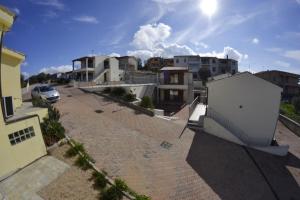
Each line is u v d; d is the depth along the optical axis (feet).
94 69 162.71
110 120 60.95
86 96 89.97
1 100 29.86
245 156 54.60
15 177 28.48
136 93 108.27
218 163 48.73
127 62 209.26
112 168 37.17
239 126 66.90
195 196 36.17
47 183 29.19
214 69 243.81
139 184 35.24
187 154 50.06
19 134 31.76
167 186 37.01
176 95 128.88
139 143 49.62
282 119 94.53
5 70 43.24
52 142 38.11
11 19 30.40
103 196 29.19
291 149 67.15
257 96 64.95
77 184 30.35
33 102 51.19
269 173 48.96
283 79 188.65
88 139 45.57
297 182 47.52
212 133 65.67
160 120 70.49
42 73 200.03
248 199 38.55
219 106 69.00
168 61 254.88
